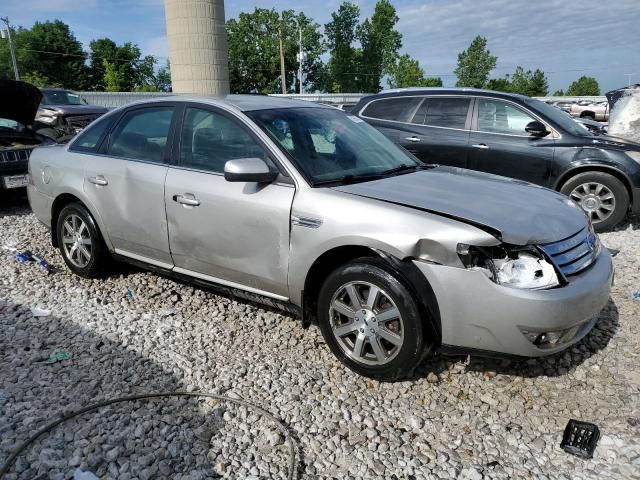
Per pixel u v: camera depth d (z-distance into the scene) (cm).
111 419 293
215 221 372
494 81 7312
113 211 438
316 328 399
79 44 8319
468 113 721
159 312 424
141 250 433
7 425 287
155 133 422
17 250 575
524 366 347
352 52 6575
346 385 328
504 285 285
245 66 6938
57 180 479
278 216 342
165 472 256
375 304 317
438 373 339
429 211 308
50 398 312
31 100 776
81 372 340
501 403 312
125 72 8450
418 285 298
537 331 286
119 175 430
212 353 365
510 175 692
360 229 312
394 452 272
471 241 286
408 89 790
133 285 477
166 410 302
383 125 770
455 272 290
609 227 663
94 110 1561
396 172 389
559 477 256
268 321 409
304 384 329
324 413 302
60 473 254
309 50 6962
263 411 301
